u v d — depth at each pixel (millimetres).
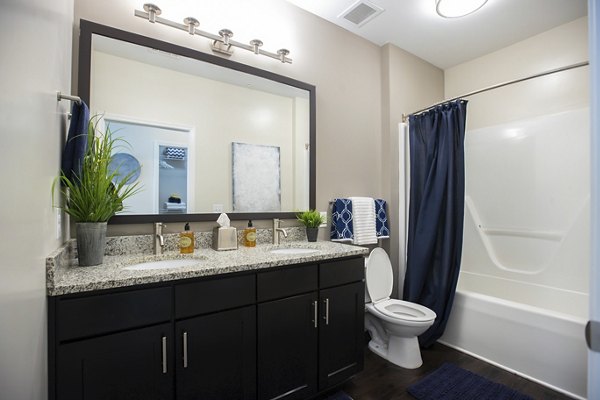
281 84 2086
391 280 2336
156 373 1122
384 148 2691
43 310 899
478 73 2922
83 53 1433
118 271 1159
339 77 2432
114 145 1510
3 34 600
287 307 1482
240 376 1326
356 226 2320
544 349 1772
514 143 2562
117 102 1521
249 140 1947
